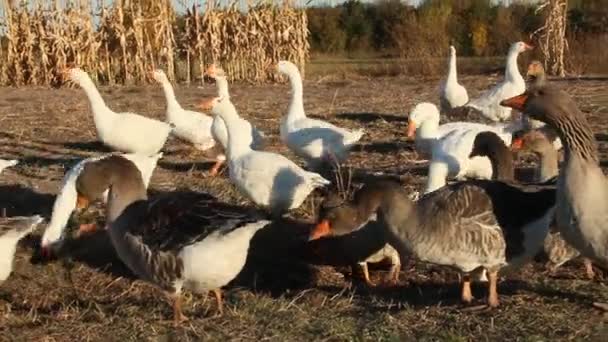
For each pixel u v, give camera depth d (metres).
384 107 19.91
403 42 36.16
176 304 7.12
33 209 11.01
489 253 6.95
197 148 13.61
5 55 28.03
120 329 6.95
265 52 28.05
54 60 27.53
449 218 6.83
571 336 6.40
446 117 18.08
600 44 29.92
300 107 11.87
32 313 7.60
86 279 8.55
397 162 13.04
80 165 9.42
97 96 12.47
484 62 33.81
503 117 15.61
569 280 7.88
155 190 11.55
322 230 7.22
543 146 9.24
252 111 19.41
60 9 27.34
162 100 22.28
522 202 7.02
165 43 27.42
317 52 45.34
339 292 7.96
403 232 6.98
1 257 7.64
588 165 6.67
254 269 8.70
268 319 7.06
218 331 6.79
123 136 12.39
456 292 7.75
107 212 7.37
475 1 41.16
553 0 27.56
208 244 6.81
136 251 7.12
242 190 9.75
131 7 27.48
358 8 45.88
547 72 27.92
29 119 18.72
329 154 11.34
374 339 6.43
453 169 9.89
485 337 6.41
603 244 6.66
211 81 28.31
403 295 7.77
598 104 19.03
